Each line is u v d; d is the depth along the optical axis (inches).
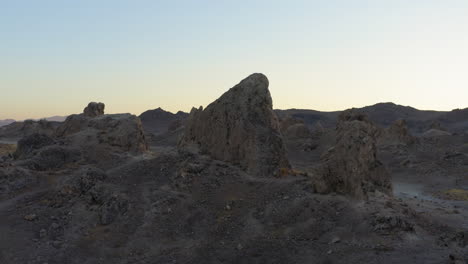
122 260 1050.1
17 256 1047.6
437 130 4343.0
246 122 1612.9
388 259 924.6
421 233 1077.1
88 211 1314.0
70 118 2202.3
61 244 1123.3
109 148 1889.8
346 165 1268.5
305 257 988.6
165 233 1176.8
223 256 1034.7
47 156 1738.4
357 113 2428.6
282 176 1510.8
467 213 1466.5
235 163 1587.1
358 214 1136.8
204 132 1720.0
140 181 1492.4
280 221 1191.6
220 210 1296.8
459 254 938.7
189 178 1466.5
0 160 1779.0
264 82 1708.9
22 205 1359.5
